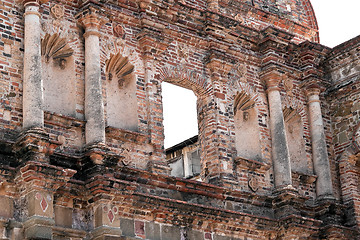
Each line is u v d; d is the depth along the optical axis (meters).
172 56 29.58
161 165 27.41
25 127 23.73
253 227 29.31
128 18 28.50
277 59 32.62
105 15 27.81
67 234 24.22
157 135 27.77
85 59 26.67
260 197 29.98
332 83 34.78
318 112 33.50
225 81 30.81
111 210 24.72
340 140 34.06
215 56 30.52
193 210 27.28
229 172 29.52
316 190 32.75
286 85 33.25
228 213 28.27
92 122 25.64
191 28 30.59
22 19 25.33
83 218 24.88
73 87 26.31
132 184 25.09
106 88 27.31
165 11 29.53
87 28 26.88
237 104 31.80
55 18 26.56
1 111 23.95
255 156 31.34
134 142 27.16
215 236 28.38
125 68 28.25
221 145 29.66
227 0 32.72
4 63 24.50
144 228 26.22
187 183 27.77
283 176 30.83
